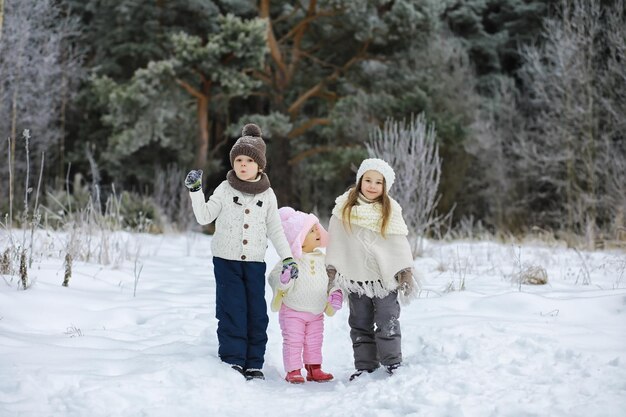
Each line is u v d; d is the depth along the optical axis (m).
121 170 22.33
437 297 5.95
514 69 24.61
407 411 3.11
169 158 22.97
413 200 10.27
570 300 5.49
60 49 19.42
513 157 20.36
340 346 4.83
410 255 4.13
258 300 4.21
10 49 15.68
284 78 21.27
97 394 3.19
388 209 4.14
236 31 18.12
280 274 4.16
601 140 17.38
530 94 21.58
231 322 4.09
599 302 5.39
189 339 4.65
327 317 5.41
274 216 4.31
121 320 5.21
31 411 3.01
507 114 20.78
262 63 18.70
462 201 20.72
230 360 4.04
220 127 26.19
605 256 9.34
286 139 21.17
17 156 18.03
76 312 5.19
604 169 16.64
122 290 6.42
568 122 17.58
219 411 3.23
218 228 4.27
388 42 20.52
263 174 4.40
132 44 20.44
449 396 3.22
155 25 20.08
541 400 3.08
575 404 3.00
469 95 20.52
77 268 7.03
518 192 20.12
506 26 24.23
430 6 19.59
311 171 21.95
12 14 15.66
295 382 4.05
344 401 3.37
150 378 3.54
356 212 4.16
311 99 24.48
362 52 20.69
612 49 16.47
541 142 19.67
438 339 4.39
